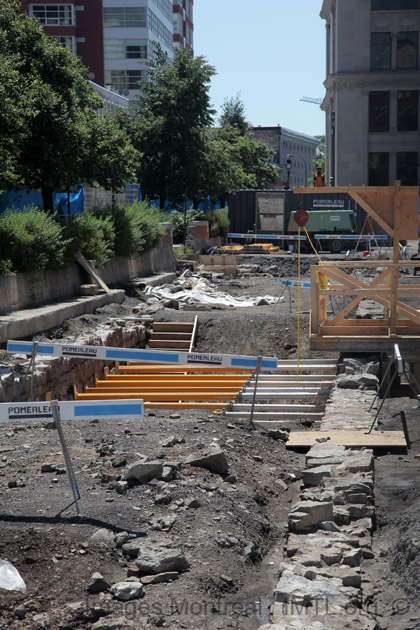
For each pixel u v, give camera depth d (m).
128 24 71.44
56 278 18.55
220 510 5.70
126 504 5.68
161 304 22.03
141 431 8.17
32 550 4.80
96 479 6.31
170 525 5.29
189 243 38.62
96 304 19.52
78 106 23.34
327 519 5.57
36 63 21.31
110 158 22.73
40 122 19.94
